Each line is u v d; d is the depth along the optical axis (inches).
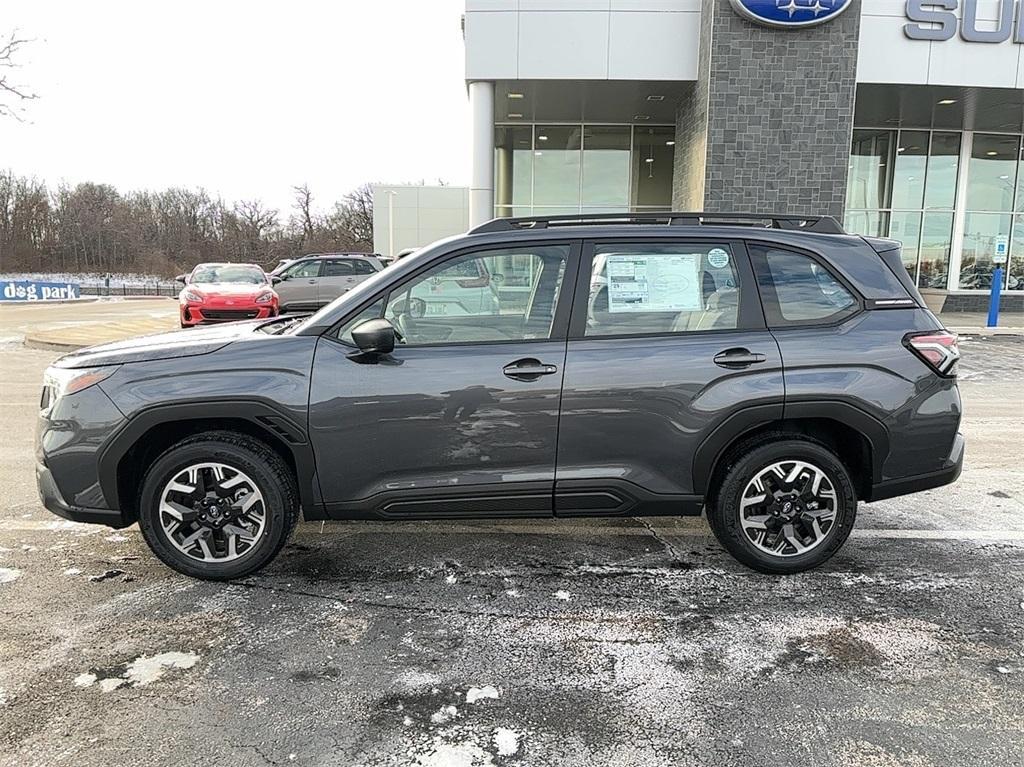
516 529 172.2
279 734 96.0
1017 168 847.1
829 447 145.3
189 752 92.1
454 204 1223.5
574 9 605.6
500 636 122.6
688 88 641.6
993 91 633.0
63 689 105.8
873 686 108.0
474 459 135.9
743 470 140.9
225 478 137.5
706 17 585.9
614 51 611.5
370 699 104.3
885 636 122.9
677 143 705.6
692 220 149.2
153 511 137.3
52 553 155.3
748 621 127.9
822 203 591.8
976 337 634.8
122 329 636.1
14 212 3019.2
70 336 569.9
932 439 142.0
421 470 136.6
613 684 108.5
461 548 160.6
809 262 143.6
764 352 137.3
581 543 163.9
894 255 148.0
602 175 802.8
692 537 167.9
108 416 131.6
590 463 137.3
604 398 134.9
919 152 832.9
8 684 106.9
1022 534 170.1
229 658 115.0
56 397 135.4
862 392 137.3
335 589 139.9
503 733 96.6
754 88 579.2
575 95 672.4
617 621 127.9
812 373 137.2
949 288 862.5
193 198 3405.5
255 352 135.6
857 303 142.8
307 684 107.9
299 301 691.4
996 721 99.4
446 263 139.1
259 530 138.9
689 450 137.5
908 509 188.5
